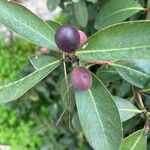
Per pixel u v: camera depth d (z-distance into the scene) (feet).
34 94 1.64
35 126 1.73
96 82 0.57
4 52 1.95
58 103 1.42
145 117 0.66
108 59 0.51
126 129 0.75
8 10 0.56
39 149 1.70
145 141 0.64
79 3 0.87
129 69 0.64
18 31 0.56
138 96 0.69
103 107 0.57
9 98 0.54
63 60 0.55
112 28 0.51
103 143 0.56
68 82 0.66
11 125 1.78
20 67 1.88
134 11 0.75
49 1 0.91
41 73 0.55
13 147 1.73
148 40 0.50
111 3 0.76
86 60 0.52
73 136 1.57
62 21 1.45
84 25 0.87
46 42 0.56
